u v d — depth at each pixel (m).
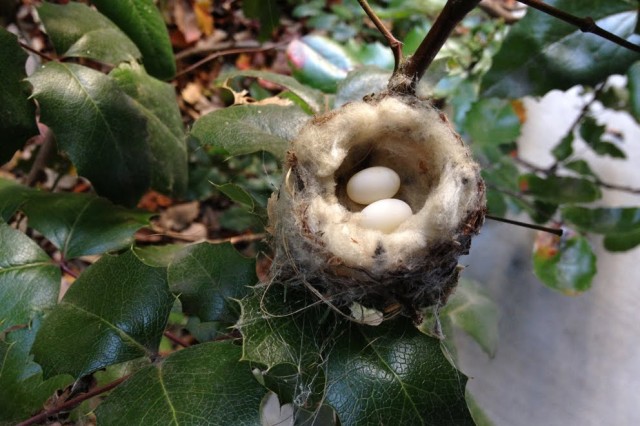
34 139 0.25
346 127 0.10
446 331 0.14
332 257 0.09
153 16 0.16
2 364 0.11
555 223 0.20
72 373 0.10
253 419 0.09
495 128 0.20
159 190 0.16
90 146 0.12
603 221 0.19
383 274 0.09
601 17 0.12
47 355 0.10
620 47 0.12
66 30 0.13
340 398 0.09
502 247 0.26
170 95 0.16
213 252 0.11
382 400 0.09
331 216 0.10
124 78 0.14
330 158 0.10
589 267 0.19
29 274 0.12
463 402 0.09
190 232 0.25
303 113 0.12
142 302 0.10
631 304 0.25
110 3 0.15
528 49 0.13
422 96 0.12
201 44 0.30
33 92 0.12
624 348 0.24
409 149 0.12
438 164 0.11
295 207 0.10
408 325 0.09
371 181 0.12
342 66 0.18
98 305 0.10
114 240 0.13
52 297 0.12
